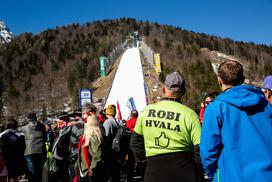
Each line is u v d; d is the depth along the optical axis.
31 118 9.58
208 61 106.75
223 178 3.18
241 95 3.20
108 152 6.42
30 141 9.46
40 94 115.94
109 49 153.75
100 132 6.00
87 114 6.46
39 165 9.52
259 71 135.00
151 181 4.05
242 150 3.10
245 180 2.99
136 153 4.46
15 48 159.12
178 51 158.12
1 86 123.56
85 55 148.12
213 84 75.56
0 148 7.53
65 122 9.16
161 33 197.12
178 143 4.04
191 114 4.10
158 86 58.81
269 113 3.22
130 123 8.84
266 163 2.98
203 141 3.33
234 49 187.25
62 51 154.50
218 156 3.31
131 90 57.00
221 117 3.25
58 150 6.96
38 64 145.38
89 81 104.69
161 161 4.05
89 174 5.82
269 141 3.11
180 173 3.96
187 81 86.62
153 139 4.15
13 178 8.76
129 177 8.85
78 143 6.30
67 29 187.75
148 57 98.62
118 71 78.31
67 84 119.56
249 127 3.13
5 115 89.62
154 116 4.20
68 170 7.11
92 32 188.00
